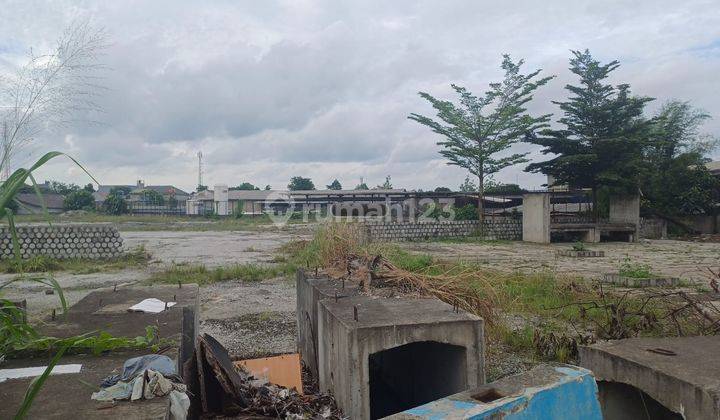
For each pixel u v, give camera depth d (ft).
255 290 39.34
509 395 10.24
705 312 20.49
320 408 15.35
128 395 10.77
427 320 15.02
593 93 98.43
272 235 106.73
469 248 79.92
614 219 100.99
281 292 38.47
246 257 63.72
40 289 39.88
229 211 213.46
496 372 20.08
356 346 14.05
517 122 100.53
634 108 97.25
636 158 97.30
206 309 32.48
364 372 14.12
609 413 13.73
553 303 30.78
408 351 18.95
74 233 60.59
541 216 90.79
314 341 20.39
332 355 16.22
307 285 22.61
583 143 99.40
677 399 11.43
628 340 14.75
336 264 27.02
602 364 13.66
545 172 103.76
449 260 55.21
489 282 27.76
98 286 41.78
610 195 101.19
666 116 116.16
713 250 76.33
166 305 18.21
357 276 22.59
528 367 20.59
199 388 14.03
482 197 104.63
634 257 65.36
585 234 95.14
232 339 25.73
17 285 41.63
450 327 14.90
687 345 14.11
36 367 12.70
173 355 13.53
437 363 16.67
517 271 44.09
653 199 108.58
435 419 9.31
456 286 22.09
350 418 14.05
